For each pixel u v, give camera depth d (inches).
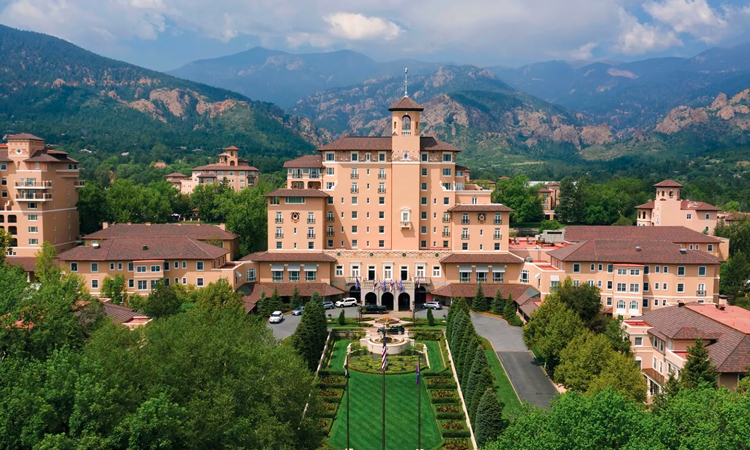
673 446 2175.2
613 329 3634.4
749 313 3649.1
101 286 5241.1
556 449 2148.1
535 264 5713.6
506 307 5319.9
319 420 3002.0
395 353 4451.3
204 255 5428.2
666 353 3383.4
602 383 2957.7
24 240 6314.0
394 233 6141.7
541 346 3816.4
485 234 5959.6
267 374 2608.3
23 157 6294.3
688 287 4960.6
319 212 5969.5
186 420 2214.6
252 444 2292.1
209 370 2482.8
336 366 4207.7
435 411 3459.6
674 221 7637.8
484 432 2928.2
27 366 2420.0
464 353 3801.7
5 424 2007.9
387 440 3129.9
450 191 6171.3
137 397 2263.8
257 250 7775.6
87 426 2018.9
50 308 2827.3
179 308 4407.0
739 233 6688.0
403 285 5659.5
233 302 4345.5
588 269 5137.8
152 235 6200.8
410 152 6107.3
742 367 2942.9
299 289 5674.2
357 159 6151.6
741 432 2066.9
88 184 7460.6
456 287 5713.6
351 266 5900.6
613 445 2178.9
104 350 2456.9
